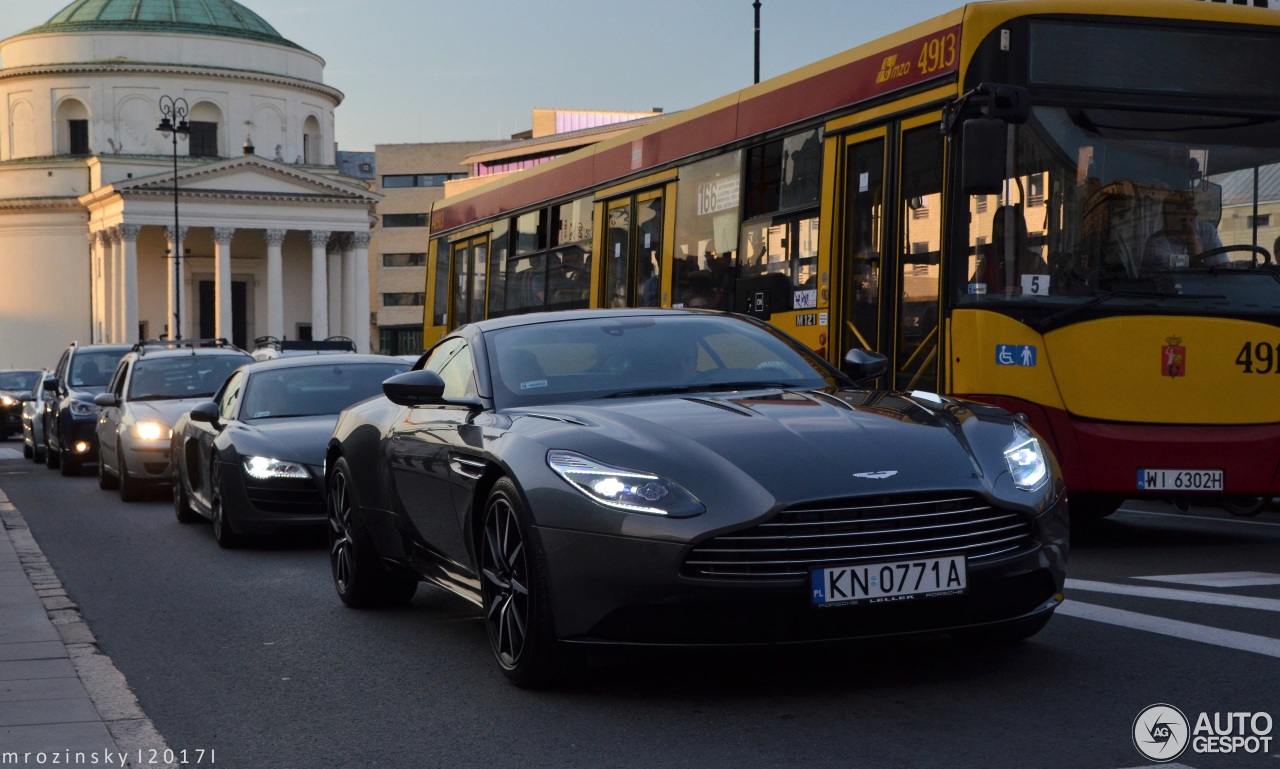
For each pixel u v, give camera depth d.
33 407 27.03
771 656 5.85
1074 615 6.65
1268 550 9.41
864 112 10.60
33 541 12.30
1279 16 9.59
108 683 6.16
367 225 94.31
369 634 7.14
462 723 5.11
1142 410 9.16
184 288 95.94
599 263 15.40
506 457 5.51
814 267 11.18
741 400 5.79
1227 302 9.27
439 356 7.41
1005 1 9.39
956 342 9.38
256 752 4.88
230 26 93.88
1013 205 9.18
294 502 10.98
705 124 13.23
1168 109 9.41
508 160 91.19
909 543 4.93
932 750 4.40
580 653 5.27
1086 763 4.20
